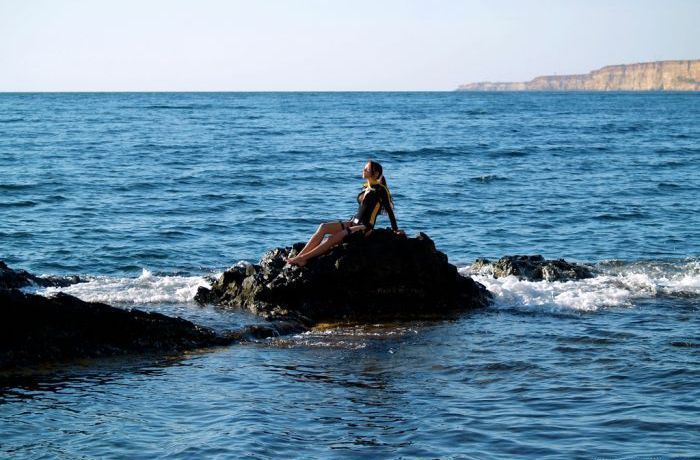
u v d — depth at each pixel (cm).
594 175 3347
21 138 5131
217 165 3603
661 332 1126
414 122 7838
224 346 1072
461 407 819
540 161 3959
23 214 2228
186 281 1416
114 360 993
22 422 766
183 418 780
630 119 8575
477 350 1046
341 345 1078
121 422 768
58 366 962
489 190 2900
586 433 741
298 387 888
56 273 1605
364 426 763
